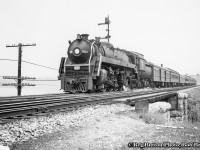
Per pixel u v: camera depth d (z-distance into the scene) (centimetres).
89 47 1333
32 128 462
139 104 810
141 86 2358
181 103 1622
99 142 404
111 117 654
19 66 1842
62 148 371
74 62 1379
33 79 1848
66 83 1346
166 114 1065
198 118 1722
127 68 1831
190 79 6494
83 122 568
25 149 363
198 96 2598
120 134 462
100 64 1295
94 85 1331
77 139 421
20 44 1817
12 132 427
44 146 379
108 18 1959
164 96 1380
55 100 799
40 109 608
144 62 2305
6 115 511
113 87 1590
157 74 2881
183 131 491
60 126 511
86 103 811
